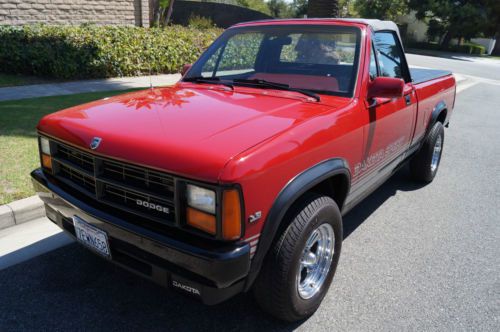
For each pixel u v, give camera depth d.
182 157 2.11
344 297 3.04
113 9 12.41
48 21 11.16
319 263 2.83
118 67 10.71
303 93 3.13
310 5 10.23
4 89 8.57
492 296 3.12
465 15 38.31
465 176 5.84
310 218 2.47
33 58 9.53
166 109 2.75
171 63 11.93
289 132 2.40
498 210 4.71
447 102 5.40
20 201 3.82
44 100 7.58
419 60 27.08
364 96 3.16
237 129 2.37
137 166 2.23
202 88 3.40
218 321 2.76
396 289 3.16
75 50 9.88
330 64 3.32
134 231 2.24
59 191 2.67
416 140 4.64
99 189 2.44
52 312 2.78
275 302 2.50
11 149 5.00
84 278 3.14
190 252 2.07
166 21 14.98
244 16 21.34
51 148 2.76
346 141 2.87
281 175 2.28
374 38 3.49
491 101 12.70
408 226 4.24
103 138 2.39
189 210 2.12
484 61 32.56
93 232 2.49
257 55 3.68
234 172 2.02
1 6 10.30
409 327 2.75
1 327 2.62
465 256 3.68
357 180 3.25
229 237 2.08
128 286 3.07
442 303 3.01
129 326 2.68
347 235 4.01
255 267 2.26
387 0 42.41
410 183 5.48
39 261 3.31
